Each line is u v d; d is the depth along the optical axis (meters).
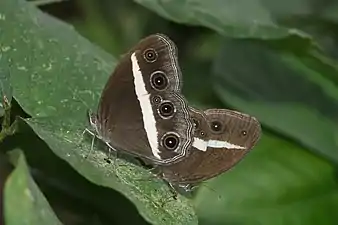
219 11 0.38
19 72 0.33
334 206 0.38
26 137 0.34
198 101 0.44
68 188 0.36
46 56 0.34
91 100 0.34
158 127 0.33
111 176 0.31
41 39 0.34
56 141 0.31
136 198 0.31
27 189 0.27
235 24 0.38
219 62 0.41
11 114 0.33
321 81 0.40
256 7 0.39
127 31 0.45
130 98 0.32
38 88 0.33
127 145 0.33
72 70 0.34
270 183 0.38
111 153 0.33
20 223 0.27
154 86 0.33
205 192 0.37
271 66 0.40
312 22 0.42
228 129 0.33
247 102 0.40
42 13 0.35
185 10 0.38
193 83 0.45
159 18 0.45
